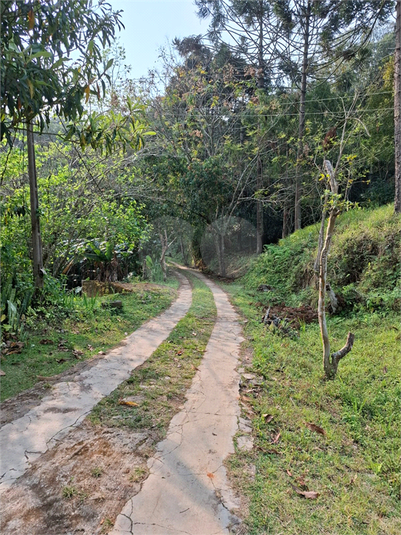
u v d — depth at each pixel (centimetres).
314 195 1373
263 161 1488
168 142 1333
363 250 759
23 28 332
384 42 1650
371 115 1212
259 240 1559
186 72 1424
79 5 357
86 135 392
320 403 331
